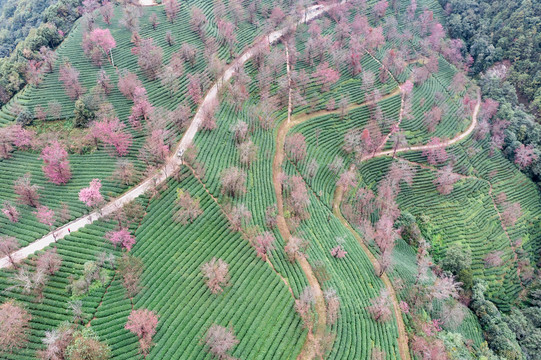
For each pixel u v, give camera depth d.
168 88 98.00
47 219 66.94
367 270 76.25
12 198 71.56
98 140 82.44
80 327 53.78
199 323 56.81
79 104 84.81
